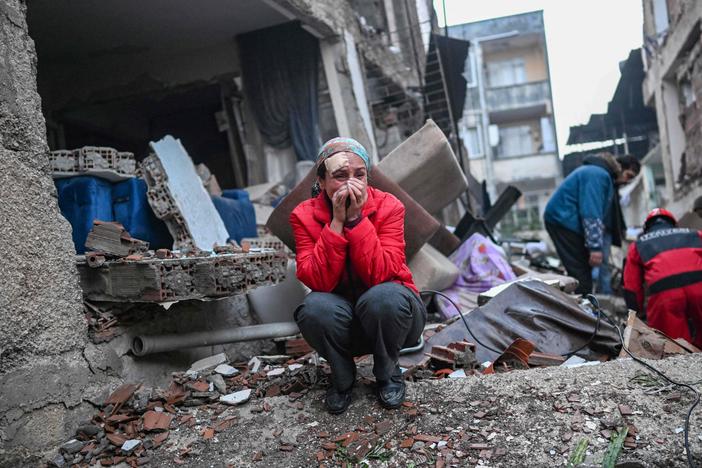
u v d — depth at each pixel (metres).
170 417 2.69
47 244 2.57
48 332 2.51
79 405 2.63
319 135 7.71
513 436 2.31
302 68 7.71
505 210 6.59
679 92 11.62
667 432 2.21
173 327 3.37
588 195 5.70
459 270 4.82
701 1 8.93
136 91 8.30
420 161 4.26
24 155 2.52
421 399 2.62
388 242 2.52
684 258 4.21
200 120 9.50
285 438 2.47
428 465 2.22
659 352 3.15
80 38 7.47
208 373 3.17
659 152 16.09
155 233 3.92
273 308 4.10
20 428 2.32
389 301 2.37
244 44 7.88
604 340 3.55
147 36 7.60
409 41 12.03
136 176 3.95
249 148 7.92
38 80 8.34
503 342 3.55
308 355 3.50
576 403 2.45
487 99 31.61
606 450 2.15
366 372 3.13
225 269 2.96
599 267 6.12
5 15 2.53
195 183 4.21
